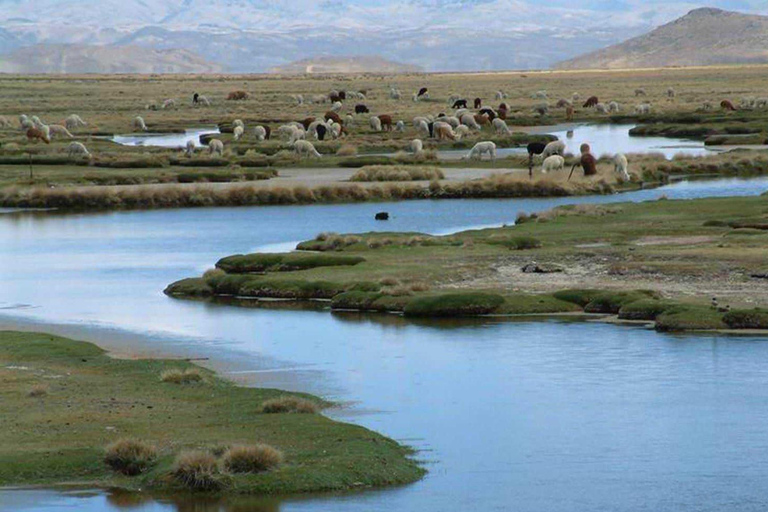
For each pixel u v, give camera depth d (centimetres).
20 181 11538
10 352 4844
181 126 19775
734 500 3172
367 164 13200
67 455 3381
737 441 3672
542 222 8412
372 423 3891
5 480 3256
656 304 5478
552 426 3834
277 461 3303
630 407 4041
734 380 4366
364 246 7488
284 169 13012
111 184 11619
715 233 7575
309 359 4812
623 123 19862
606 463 3472
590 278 6272
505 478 3341
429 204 10275
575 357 4756
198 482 3181
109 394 4144
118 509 3048
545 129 19125
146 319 5706
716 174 12188
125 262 7544
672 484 3291
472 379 4441
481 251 7088
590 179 10950
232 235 8656
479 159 13300
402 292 5991
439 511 3077
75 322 5666
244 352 4962
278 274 6600
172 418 3809
